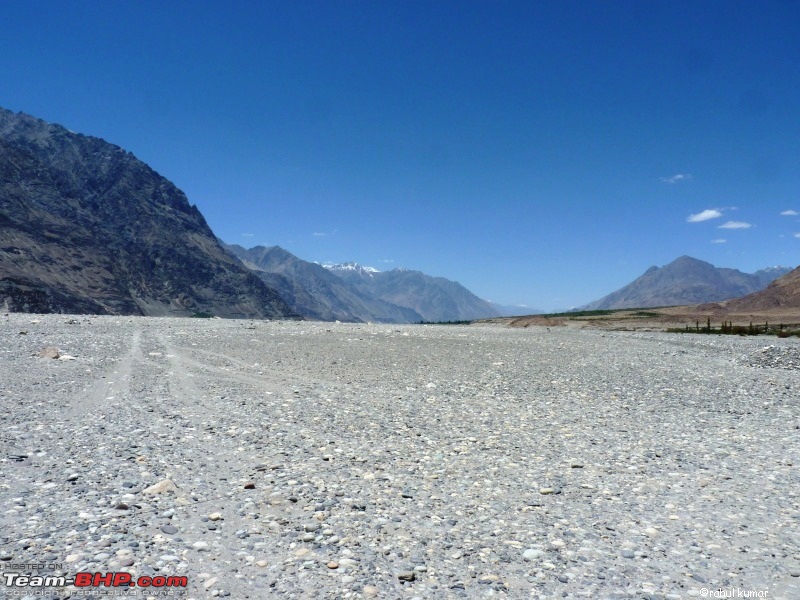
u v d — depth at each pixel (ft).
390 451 44.42
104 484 34.60
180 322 185.16
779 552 28.09
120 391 64.23
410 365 93.66
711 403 67.87
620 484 38.01
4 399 57.36
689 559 27.35
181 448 42.93
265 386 71.20
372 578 24.86
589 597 23.80
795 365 102.27
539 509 33.37
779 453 45.98
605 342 148.77
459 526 30.68
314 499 33.60
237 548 27.09
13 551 25.45
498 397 69.00
